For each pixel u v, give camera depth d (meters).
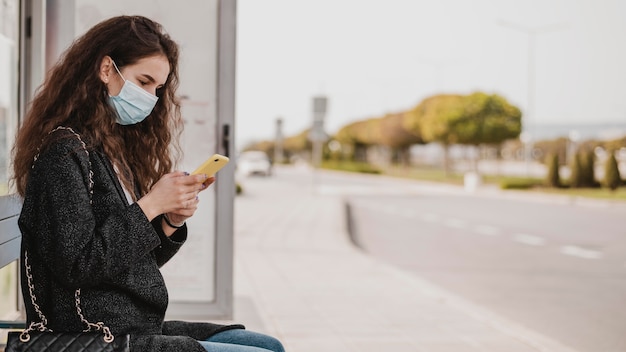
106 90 2.68
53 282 2.52
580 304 9.48
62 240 2.42
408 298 9.14
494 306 9.29
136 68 2.67
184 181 2.57
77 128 2.64
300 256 13.31
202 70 5.83
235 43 5.84
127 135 2.95
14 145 2.73
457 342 6.84
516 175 68.75
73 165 2.51
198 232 5.91
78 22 5.48
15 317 4.89
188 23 5.79
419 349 6.54
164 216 2.80
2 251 3.79
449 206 29.53
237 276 10.84
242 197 33.81
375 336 7.02
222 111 5.84
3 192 4.51
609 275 12.01
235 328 2.97
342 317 7.90
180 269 5.91
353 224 21.33
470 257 14.33
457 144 59.66
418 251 15.27
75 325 2.53
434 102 60.41
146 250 2.50
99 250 2.43
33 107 2.69
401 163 98.69
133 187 2.77
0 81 4.58
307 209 25.94
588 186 42.88
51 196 2.47
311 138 34.06
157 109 2.95
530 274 12.08
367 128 94.06
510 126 56.88
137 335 2.54
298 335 7.00
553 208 28.77
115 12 5.55
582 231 19.52
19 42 4.96
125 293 2.58
